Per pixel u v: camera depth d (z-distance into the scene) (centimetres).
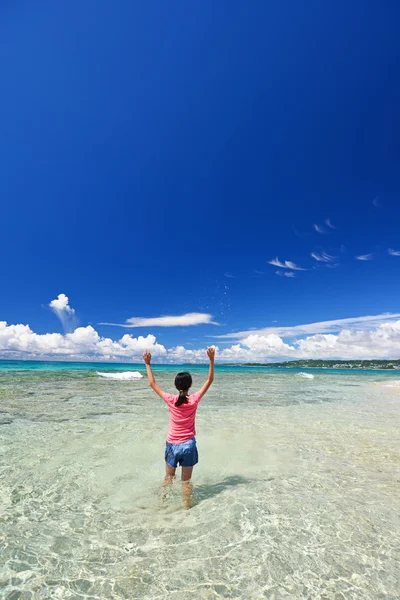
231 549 304
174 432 421
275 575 267
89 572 269
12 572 266
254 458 596
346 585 256
